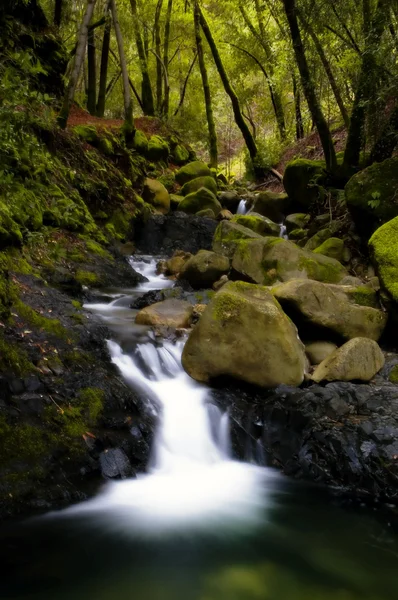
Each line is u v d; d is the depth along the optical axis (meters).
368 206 7.56
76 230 8.06
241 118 17.78
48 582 2.57
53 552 2.80
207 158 28.36
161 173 14.39
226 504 3.39
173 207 12.48
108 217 9.84
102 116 15.78
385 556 2.88
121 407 3.94
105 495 3.30
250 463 3.91
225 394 4.40
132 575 2.65
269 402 4.20
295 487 3.61
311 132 17.58
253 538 3.02
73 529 3.00
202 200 12.25
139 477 3.56
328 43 9.69
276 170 17.77
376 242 5.66
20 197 6.36
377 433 3.70
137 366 4.61
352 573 2.74
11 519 2.91
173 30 20.92
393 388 4.41
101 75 15.70
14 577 2.59
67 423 3.54
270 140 18.84
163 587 2.56
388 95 8.35
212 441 4.07
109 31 15.23
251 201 13.36
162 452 3.84
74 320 4.93
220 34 19.58
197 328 4.56
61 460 3.32
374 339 5.28
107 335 4.89
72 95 9.76
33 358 3.98
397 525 3.19
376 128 9.09
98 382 4.02
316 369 4.70
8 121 4.32
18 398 3.54
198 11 17.69
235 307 4.47
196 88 22.66
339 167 10.14
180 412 4.21
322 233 8.65
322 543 2.99
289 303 5.06
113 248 8.61
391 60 8.13
